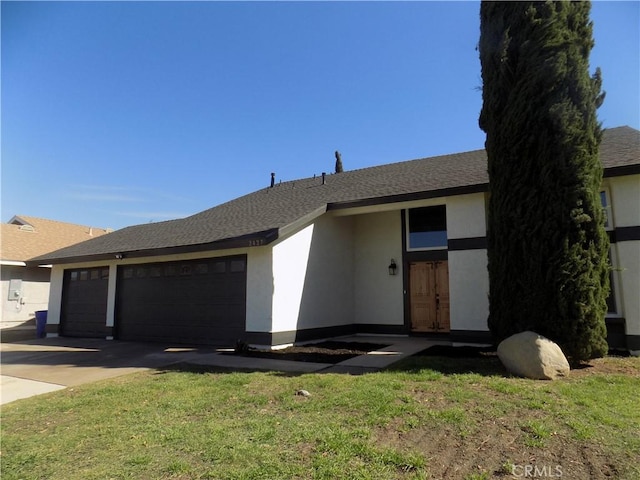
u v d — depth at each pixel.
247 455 3.88
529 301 7.39
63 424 5.21
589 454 3.67
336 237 13.14
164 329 12.93
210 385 6.69
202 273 12.21
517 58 7.89
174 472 3.66
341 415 4.83
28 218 28.33
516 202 7.63
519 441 3.96
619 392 5.50
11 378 8.34
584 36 7.52
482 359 8.02
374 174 15.51
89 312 15.37
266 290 10.64
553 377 6.27
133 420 5.14
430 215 12.95
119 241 16.20
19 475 3.80
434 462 3.63
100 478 3.64
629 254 8.80
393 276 13.30
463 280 10.39
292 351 9.95
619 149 9.92
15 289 23.16
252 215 13.58
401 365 7.52
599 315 7.05
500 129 7.98
